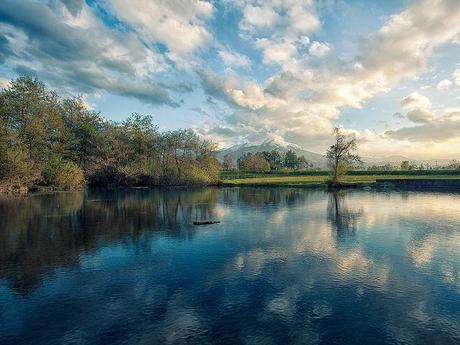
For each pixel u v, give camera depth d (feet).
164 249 96.37
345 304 58.70
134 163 382.22
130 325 52.21
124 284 69.36
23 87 289.12
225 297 62.08
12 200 223.71
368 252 91.35
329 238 108.47
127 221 142.82
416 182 338.95
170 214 163.12
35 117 290.76
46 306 59.36
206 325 51.85
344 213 163.63
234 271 76.48
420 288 65.77
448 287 66.23
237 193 288.10
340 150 345.72
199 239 108.37
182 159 390.01
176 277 73.10
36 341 48.08
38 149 295.48
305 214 160.97
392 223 134.82
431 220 141.59
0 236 114.21
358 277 71.97
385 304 58.65
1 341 48.24
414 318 53.67
